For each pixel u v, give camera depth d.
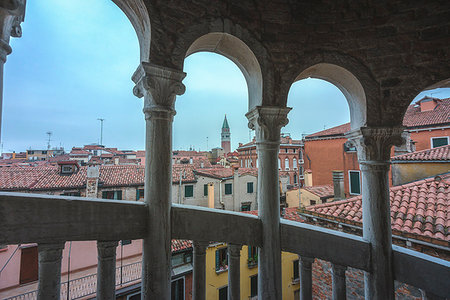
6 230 1.60
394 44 2.83
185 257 9.95
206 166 32.62
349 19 2.86
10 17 1.59
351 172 17.62
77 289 8.84
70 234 1.77
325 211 6.82
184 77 2.19
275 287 2.44
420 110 18.64
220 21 2.41
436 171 9.25
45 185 12.81
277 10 2.71
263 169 2.57
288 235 2.52
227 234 2.34
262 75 2.59
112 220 1.91
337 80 3.13
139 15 2.24
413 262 2.45
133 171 16.09
